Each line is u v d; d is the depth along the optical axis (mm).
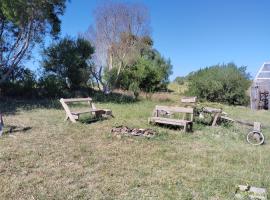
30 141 8758
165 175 6531
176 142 9633
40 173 6336
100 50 26625
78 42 24188
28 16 17891
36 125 11031
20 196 5273
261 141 9992
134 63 29656
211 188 5914
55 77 22469
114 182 6035
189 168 7090
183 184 6086
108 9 26641
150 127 11648
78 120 11898
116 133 10102
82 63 24094
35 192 5441
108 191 5629
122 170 6727
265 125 14359
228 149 9094
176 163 7438
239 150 9031
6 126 10523
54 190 5551
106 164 7078
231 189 5883
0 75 19719
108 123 11945
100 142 9055
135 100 23297
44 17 18516
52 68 23188
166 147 8898
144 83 31391
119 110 16234
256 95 24656
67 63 22969
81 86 25094
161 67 35875
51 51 22938
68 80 23703
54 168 6652
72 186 5754
